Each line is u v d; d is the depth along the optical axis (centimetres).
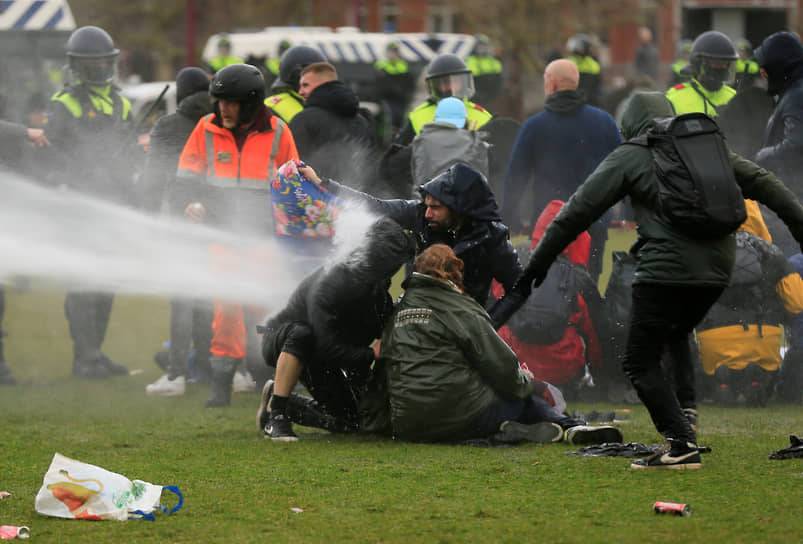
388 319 2100
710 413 2458
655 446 1989
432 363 2027
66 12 6144
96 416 2483
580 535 1416
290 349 2102
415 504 1588
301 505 1593
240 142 2603
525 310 2536
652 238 1717
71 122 3092
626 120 1891
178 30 12494
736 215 1670
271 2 12556
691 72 3212
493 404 2050
